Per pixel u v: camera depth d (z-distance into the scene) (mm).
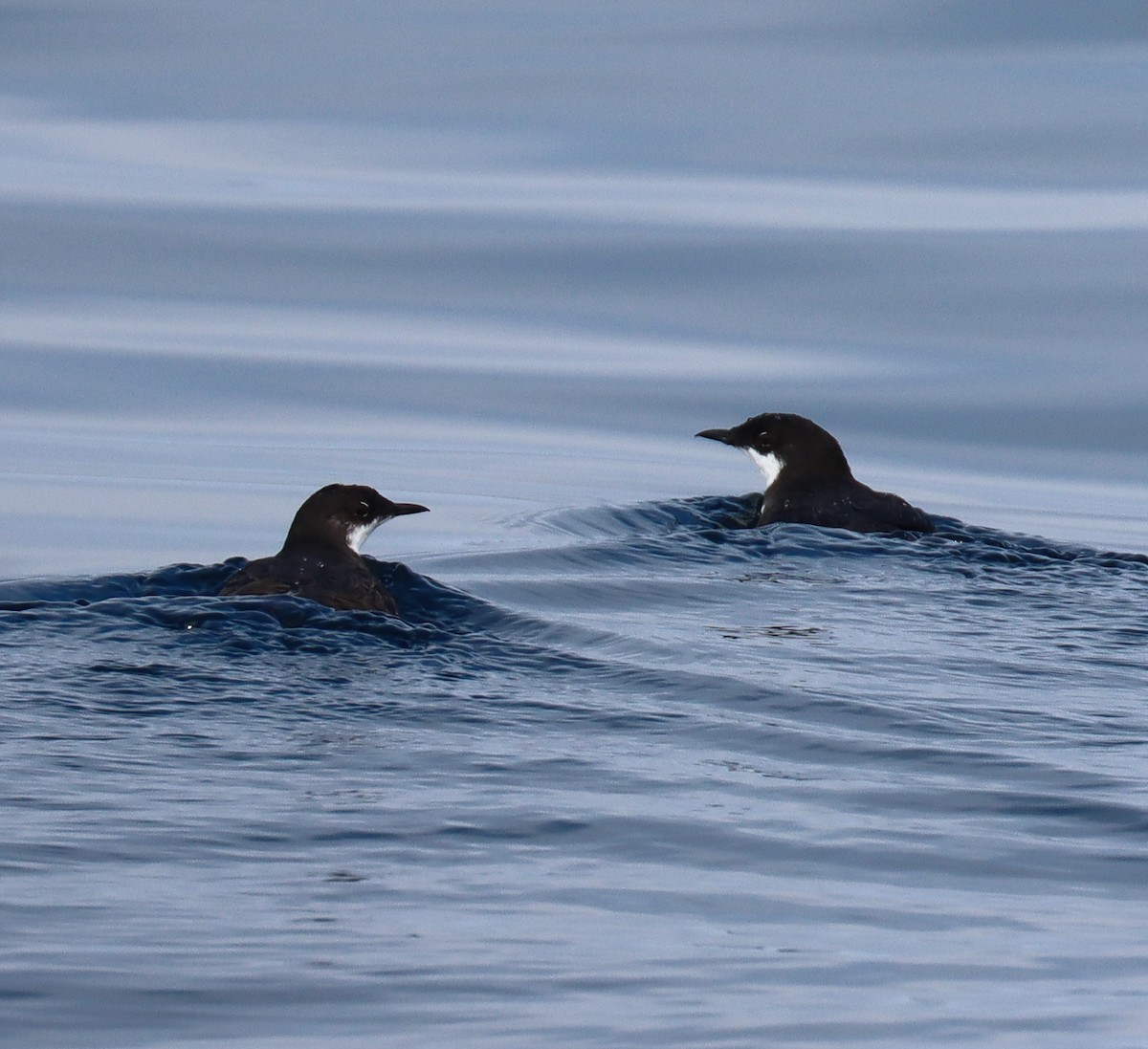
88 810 13188
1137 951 10797
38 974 10102
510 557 25172
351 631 18406
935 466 35594
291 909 11297
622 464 34844
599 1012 9797
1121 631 20812
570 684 17453
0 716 15516
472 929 11023
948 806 13867
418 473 33312
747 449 28812
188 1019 9617
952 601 22375
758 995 10047
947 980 10305
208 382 39188
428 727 15766
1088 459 36094
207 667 17172
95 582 21641
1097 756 15492
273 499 30547
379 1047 9312
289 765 14508
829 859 12562
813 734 15961
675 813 13531
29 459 32875
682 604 22281
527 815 13398
